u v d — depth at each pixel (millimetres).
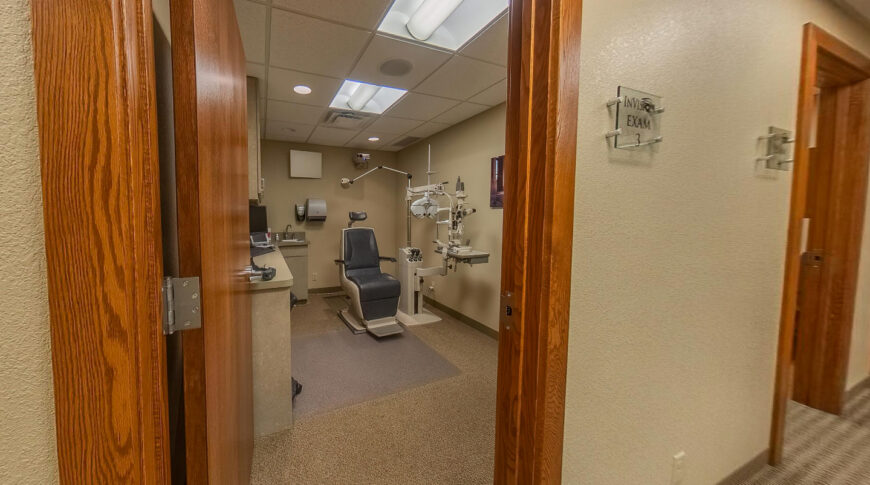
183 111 641
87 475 433
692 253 1212
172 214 898
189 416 683
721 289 1327
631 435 1137
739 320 1415
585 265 950
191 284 645
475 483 1604
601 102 926
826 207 2006
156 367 514
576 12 834
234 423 1082
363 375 2648
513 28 938
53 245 401
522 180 910
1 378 402
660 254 1123
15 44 380
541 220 868
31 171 396
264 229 3783
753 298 1456
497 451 1055
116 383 437
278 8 1831
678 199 1145
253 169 2771
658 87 1045
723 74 1224
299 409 2186
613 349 1050
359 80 2736
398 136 4555
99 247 418
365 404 2248
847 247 1956
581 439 1014
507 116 972
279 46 2213
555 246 857
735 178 1312
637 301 1086
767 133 1397
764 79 1363
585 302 964
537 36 846
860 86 1851
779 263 1539
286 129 4215
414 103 3277
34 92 391
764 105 1376
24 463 420
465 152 3836
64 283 408
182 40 636
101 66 406
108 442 439
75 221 407
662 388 1199
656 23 1026
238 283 1228
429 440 1897
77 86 398
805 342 2150
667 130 1083
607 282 1006
